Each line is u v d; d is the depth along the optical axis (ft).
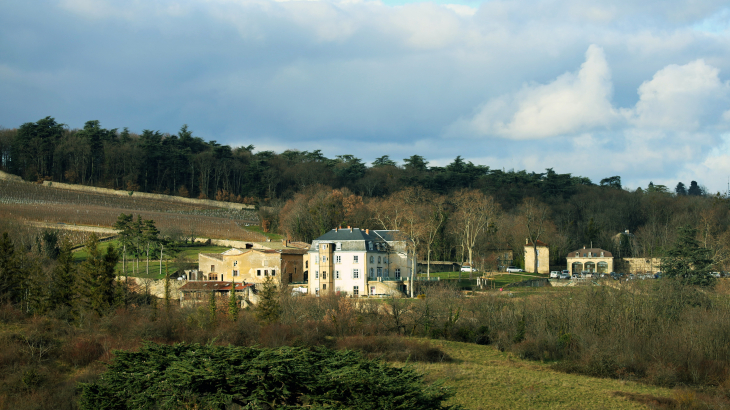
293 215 494.59
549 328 237.86
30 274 268.41
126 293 278.26
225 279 355.97
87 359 196.03
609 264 436.76
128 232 380.78
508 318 251.39
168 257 398.42
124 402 111.24
